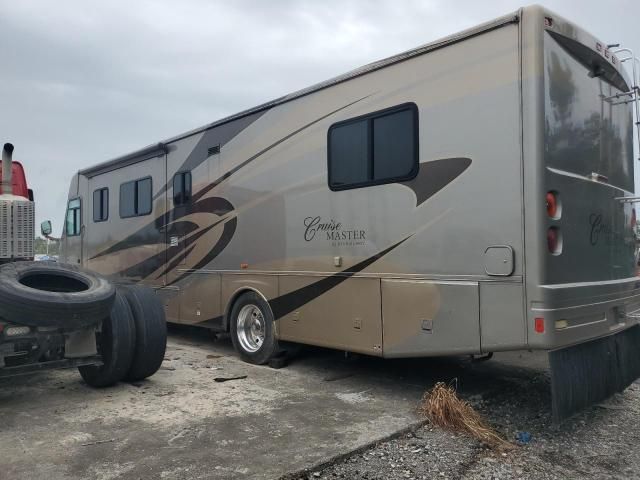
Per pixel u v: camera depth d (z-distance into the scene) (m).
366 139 5.39
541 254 4.16
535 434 4.43
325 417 4.62
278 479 3.47
